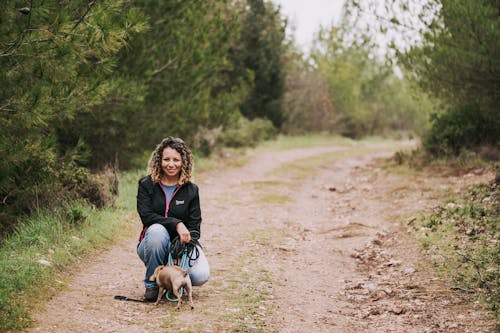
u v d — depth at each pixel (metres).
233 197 12.45
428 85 14.48
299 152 25.08
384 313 5.44
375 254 7.82
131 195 10.69
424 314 5.34
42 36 6.54
